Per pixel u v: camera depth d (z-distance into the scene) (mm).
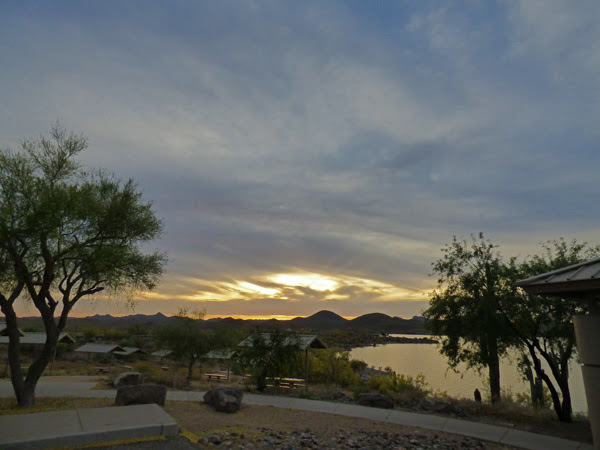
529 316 14734
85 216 14852
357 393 19359
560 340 14461
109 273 15664
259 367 21375
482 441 10742
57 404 13742
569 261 15430
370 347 142125
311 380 27953
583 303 13570
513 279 15344
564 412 13234
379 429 11648
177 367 46562
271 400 16438
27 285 14297
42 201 13734
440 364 65875
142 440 8336
